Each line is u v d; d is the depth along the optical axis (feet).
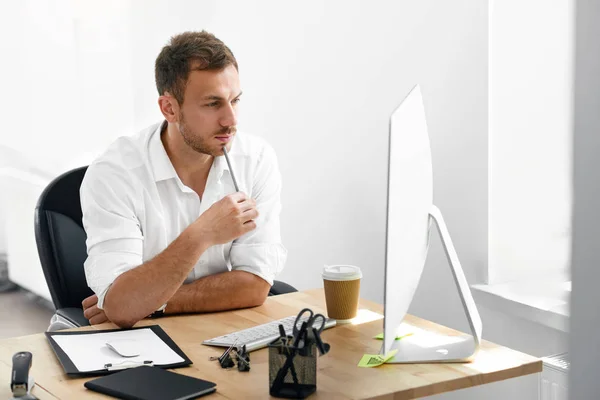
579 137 6.55
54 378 4.92
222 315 6.31
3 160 10.27
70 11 9.97
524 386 8.27
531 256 8.91
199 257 6.23
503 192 8.93
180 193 6.89
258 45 9.70
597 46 6.55
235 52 9.63
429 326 5.94
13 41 9.98
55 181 7.44
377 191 9.96
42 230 7.27
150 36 9.89
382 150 9.86
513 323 8.59
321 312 6.33
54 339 5.55
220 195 7.00
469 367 5.08
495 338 8.84
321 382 4.81
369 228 10.02
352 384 4.77
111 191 6.57
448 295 9.38
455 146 9.20
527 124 8.84
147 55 9.92
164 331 5.82
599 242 6.46
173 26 9.77
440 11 9.10
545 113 8.71
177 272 6.10
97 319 6.42
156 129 7.00
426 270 9.62
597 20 6.54
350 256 10.05
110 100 10.09
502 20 8.71
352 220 10.01
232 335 5.66
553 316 7.91
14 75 10.05
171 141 6.80
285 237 10.07
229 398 4.57
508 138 8.86
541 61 8.68
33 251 10.65
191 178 6.94
